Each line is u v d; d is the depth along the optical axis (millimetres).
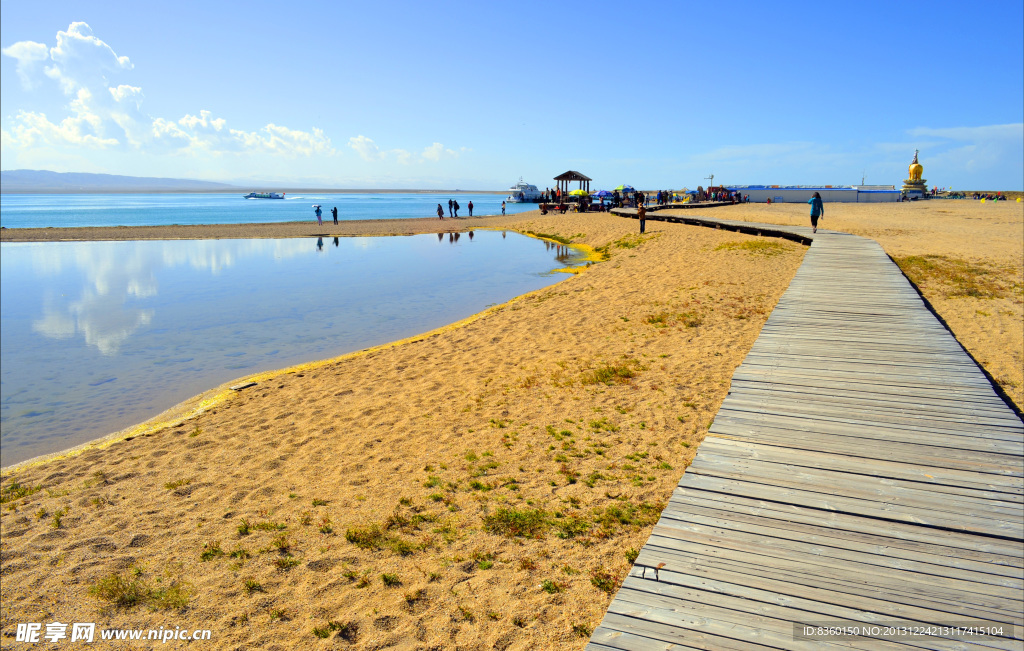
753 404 5801
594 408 7641
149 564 4855
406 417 7895
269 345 13359
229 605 4273
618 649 2797
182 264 27656
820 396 5992
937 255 18391
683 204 54875
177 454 7145
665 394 7906
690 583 3236
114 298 19703
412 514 5387
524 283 20344
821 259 15891
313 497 5867
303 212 83500
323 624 3998
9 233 41250
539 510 5273
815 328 8812
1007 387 7555
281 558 4820
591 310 13422
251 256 30234
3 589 4621
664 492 5434
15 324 16234
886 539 3582
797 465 4543
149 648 3893
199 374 11438
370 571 4582
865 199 74250
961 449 4750
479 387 8875
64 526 5562
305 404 8711
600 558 4496
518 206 99938
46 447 8336
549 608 3971
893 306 10242
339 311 16703
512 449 6637
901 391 6102
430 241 36094
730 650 2760
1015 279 14555
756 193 78000
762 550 3508
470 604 4086
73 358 12805
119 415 9500
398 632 3859
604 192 64125
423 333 13570
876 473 4387
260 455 6992
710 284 14812
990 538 3568
